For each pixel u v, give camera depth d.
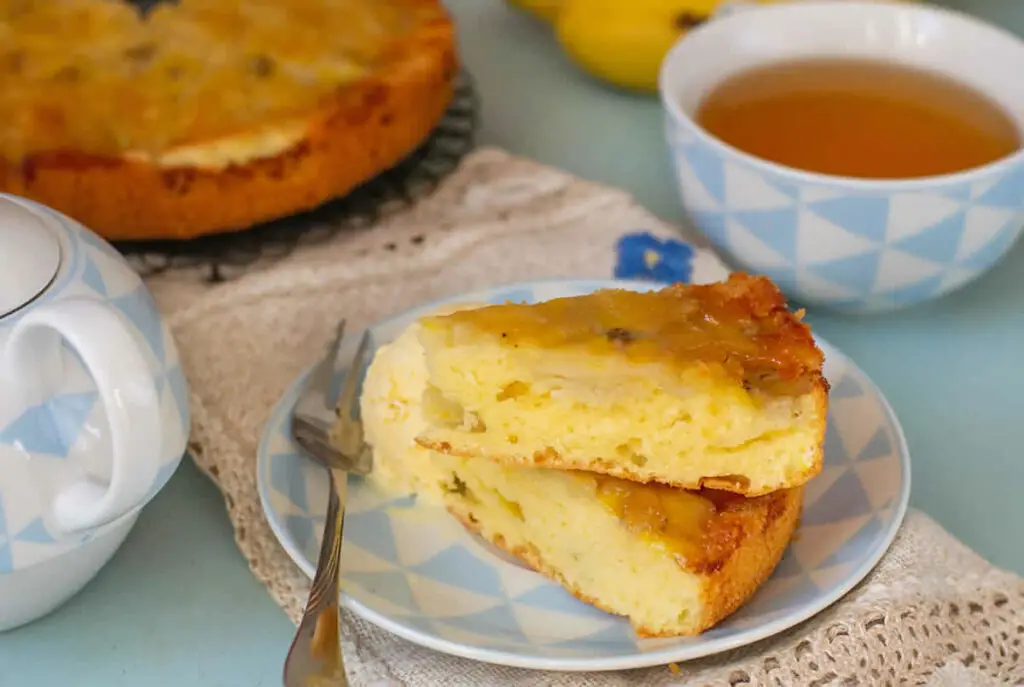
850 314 0.68
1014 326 0.68
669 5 0.77
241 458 0.61
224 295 0.67
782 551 0.57
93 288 0.54
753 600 0.56
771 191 0.64
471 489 0.59
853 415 0.61
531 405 0.58
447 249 0.70
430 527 0.60
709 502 0.57
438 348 0.59
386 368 0.61
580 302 0.60
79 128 0.67
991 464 0.62
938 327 0.68
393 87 0.70
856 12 0.71
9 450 0.53
